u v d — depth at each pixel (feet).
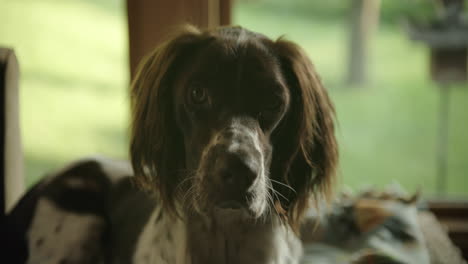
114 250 5.54
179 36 4.25
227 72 3.86
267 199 4.19
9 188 5.16
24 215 5.38
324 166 4.52
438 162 9.49
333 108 4.62
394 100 10.75
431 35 8.44
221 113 3.82
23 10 8.47
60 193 5.67
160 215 4.76
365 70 11.09
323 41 11.21
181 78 4.06
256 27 10.20
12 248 5.13
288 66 4.23
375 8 10.96
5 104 4.93
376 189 7.42
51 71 8.59
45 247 5.31
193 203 4.07
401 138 10.12
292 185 4.47
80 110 8.67
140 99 4.33
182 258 4.41
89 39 8.57
